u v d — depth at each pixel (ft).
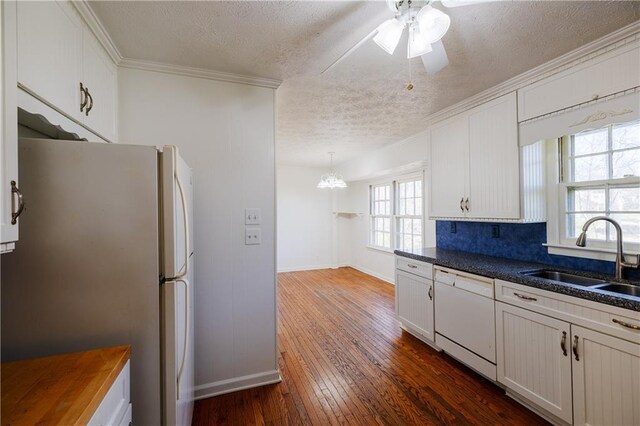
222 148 6.43
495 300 6.28
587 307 4.68
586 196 6.49
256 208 6.70
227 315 6.46
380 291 14.55
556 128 5.95
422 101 8.08
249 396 6.33
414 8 3.76
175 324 3.63
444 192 8.89
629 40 4.87
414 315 8.92
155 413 3.50
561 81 5.86
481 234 9.07
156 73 5.98
